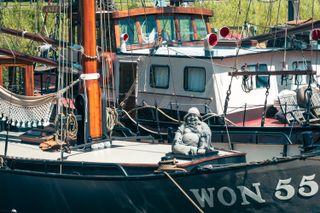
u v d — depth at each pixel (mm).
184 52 20203
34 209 15570
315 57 20922
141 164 14695
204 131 15031
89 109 16234
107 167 14797
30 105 16562
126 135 18109
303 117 18703
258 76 19953
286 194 14164
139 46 21469
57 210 15273
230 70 19297
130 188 14508
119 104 20375
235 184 14102
